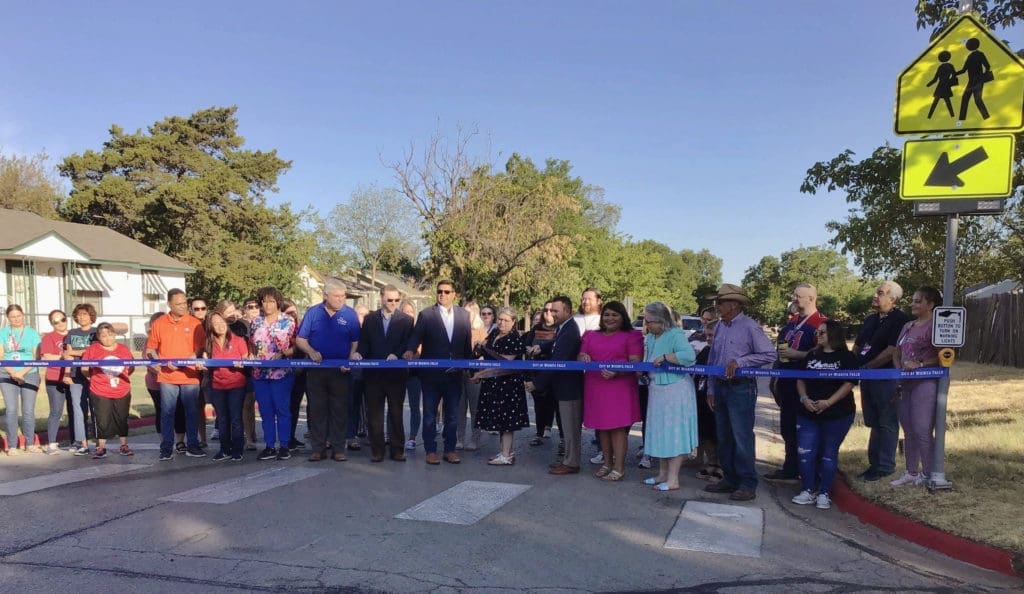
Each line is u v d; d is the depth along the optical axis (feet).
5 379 27.50
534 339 29.99
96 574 14.32
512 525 17.66
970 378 51.80
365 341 25.90
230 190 123.13
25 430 28.02
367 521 17.93
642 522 18.07
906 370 19.19
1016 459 22.03
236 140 144.05
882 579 14.20
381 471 24.16
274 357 26.11
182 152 133.49
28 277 85.66
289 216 128.67
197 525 17.65
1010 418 30.35
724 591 13.53
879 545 16.38
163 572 14.39
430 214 94.27
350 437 28.68
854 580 14.12
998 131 18.43
